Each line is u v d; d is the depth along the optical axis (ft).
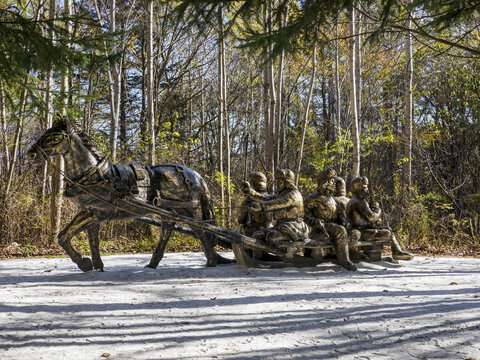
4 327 13.65
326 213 26.32
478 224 48.24
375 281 22.02
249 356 11.44
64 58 20.71
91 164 21.62
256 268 25.32
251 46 20.56
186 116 78.79
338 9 18.57
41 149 20.97
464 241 44.73
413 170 64.18
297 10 20.95
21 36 19.77
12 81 20.92
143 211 22.94
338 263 26.71
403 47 73.61
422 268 26.96
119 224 44.01
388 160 73.15
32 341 12.48
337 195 28.40
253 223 26.96
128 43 53.88
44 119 22.24
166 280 21.88
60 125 21.45
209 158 73.20
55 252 35.96
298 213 25.67
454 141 60.29
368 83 79.77
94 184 21.56
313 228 26.30
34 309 15.64
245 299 17.62
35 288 19.30
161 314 15.33
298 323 14.28
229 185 44.47
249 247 24.80
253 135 87.61
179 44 66.13
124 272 23.36
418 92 66.90
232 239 24.23
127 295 18.19
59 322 14.26
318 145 66.49
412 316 15.02
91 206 22.09
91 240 23.66
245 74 76.79
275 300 17.48
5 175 40.98
